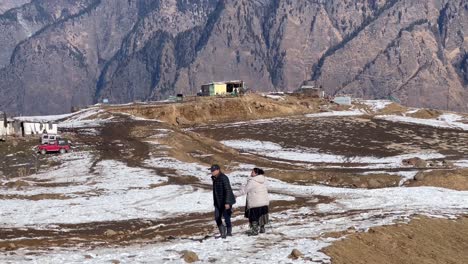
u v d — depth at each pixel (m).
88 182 50.75
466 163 74.50
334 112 135.50
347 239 22.12
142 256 20.19
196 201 39.09
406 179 54.31
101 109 122.38
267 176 57.25
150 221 32.22
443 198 36.78
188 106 123.06
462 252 24.77
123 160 64.38
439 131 106.81
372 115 129.75
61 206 37.38
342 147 90.12
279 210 34.75
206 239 23.67
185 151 74.12
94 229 29.69
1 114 85.06
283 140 95.88
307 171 60.12
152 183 49.56
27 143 73.31
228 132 103.88
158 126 92.06
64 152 69.25
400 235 24.39
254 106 128.62
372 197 38.06
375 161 78.50
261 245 21.58
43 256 20.92
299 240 22.12
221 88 147.12
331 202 37.03
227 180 23.16
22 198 41.16
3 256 20.88
